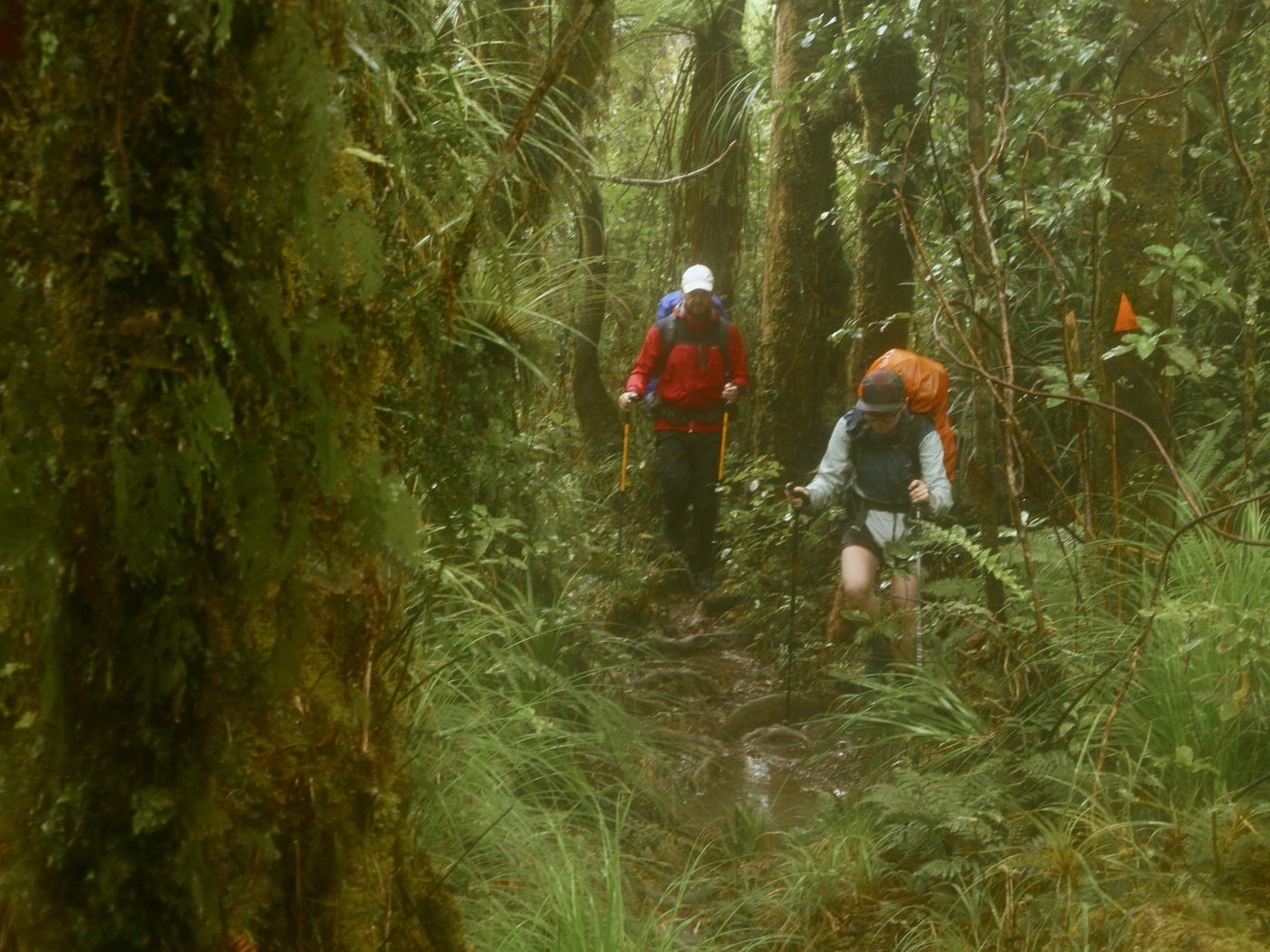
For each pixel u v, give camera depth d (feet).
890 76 24.53
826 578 24.66
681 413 28.25
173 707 3.66
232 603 3.77
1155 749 11.91
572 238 17.07
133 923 3.63
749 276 37.88
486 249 6.00
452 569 13.70
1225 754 11.45
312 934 4.28
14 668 3.75
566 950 9.03
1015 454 14.71
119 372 3.48
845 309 30.01
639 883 11.97
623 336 36.86
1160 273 14.56
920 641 15.33
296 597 3.96
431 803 9.64
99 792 3.63
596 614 22.58
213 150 3.55
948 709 13.71
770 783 16.88
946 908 11.00
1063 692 12.92
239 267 3.62
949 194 20.62
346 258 4.24
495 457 7.30
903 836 11.98
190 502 3.69
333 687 4.55
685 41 34.53
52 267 3.48
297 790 4.30
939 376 19.13
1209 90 19.10
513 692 13.99
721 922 11.53
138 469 3.46
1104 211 16.92
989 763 12.39
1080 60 20.36
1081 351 19.65
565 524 17.63
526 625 15.64
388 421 5.32
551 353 12.94
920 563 16.53
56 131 3.43
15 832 3.67
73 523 3.52
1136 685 12.51
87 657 3.60
